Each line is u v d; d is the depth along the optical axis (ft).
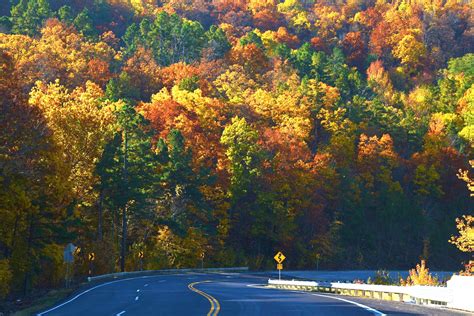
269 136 622.54
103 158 394.73
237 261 537.24
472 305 143.64
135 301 182.19
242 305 162.61
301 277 455.63
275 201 567.59
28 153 249.14
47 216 293.84
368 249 634.02
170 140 500.74
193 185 494.59
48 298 216.95
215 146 595.06
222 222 544.62
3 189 252.83
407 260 633.61
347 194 636.07
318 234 593.01
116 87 646.74
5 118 228.43
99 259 375.04
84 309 161.38
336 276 478.18
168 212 481.46
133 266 438.40
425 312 139.54
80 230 379.76
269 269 554.87
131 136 446.60
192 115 622.13
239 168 563.48
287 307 155.53
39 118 243.81
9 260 278.46
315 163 612.29
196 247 484.33
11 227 273.75
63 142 376.07
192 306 160.56
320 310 146.61
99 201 402.72
